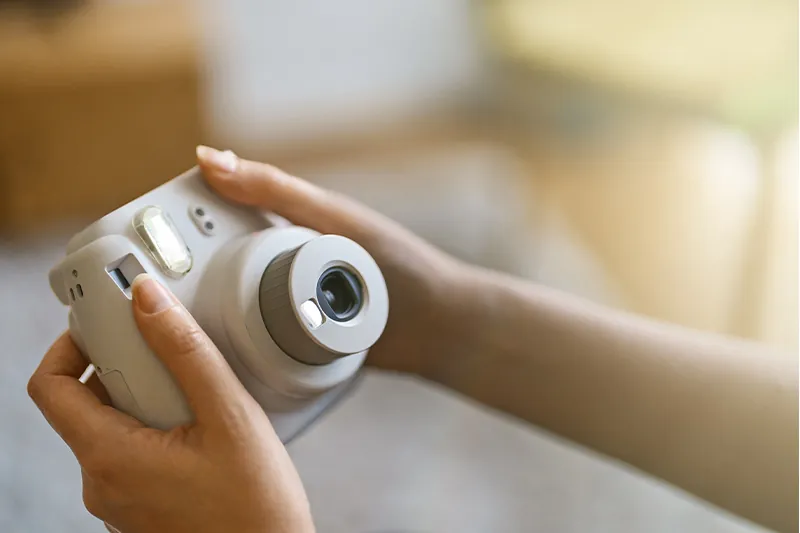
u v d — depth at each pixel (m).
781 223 1.01
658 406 0.54
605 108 1.03
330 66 1.52
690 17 0.87
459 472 0.83
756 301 1.02
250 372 0.44
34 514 0.75
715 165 1.36
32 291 1.03
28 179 1.17
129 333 0.42
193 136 1.25
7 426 0.83
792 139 0.94
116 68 1.15
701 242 1.18
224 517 0.41
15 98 1.11
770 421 0.52
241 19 1.41
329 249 0.44
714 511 0.80
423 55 1.55
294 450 0.82
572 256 1.18
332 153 1.49
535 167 1.40
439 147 1.49
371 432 0.86
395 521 0.77
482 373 0.57
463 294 0.56
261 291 0.44
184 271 0.44
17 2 1.16
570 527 0.79
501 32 1.07
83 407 0.43
